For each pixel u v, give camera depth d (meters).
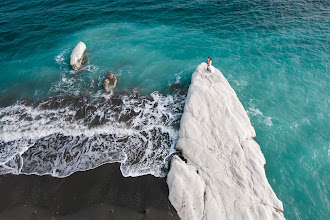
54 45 31.62
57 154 20.06
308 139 21.31
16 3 37.97
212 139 19.36
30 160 19.69
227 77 27.45
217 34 33.56
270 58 29.52
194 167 17.98
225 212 15.66
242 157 18.39
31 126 22.25
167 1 39.78
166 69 28.69
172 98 25.08
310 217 16.86
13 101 24.80
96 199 17.19
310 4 38.41
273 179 18.84
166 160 19.52
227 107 21.45
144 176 18.53
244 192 16.61
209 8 38.22
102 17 36.50
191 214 15.81
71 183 18.12
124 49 31.44
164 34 33.78
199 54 30.58
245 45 31.53
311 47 30.64
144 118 23.00
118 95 25.44
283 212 17.05
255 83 26.64
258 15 36.56
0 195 17.44
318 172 19.17
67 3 38.84
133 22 35.88
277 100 24.77
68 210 16.67
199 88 22.83
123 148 20.53
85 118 23.02
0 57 29.64
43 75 27.66
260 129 22.14
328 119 22.78
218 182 17.06
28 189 17.83
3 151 20.30
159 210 16.52
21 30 33.19
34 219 16.30
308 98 24.78
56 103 24.48
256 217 15.42
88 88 26.17
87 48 31.45
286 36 32.56
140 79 27.39
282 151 20.55
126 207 16.77
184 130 20.05
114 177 18.48
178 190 16.69
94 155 20.00
